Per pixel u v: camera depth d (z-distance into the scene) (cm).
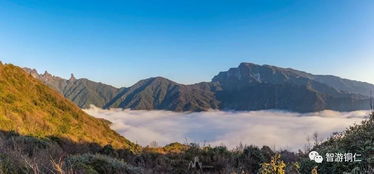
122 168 1173
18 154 760
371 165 752
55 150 1261
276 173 644
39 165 713
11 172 654
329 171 851
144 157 2030
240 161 1759
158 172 1727
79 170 884
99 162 1113
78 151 2286
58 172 682
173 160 1908
